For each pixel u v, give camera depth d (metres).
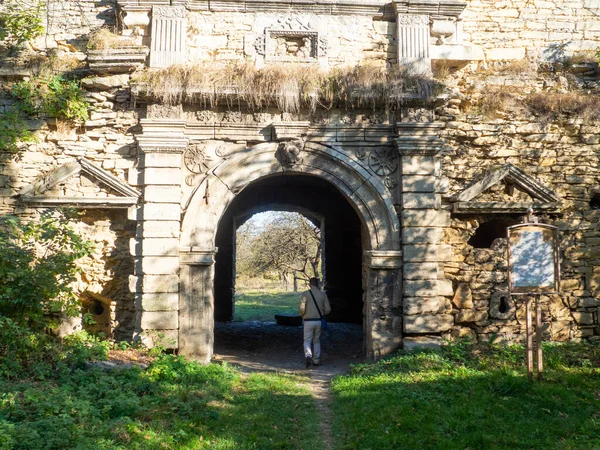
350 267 15.29
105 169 9.14
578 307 9.52
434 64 9.95
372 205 9.39
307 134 9.33
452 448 5.31
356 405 6.68
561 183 9.71
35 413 5.46
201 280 9.01
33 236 8.30
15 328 7.27
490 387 7.04
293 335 12.98
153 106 9.05
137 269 8.90
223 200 9.18
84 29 10.01
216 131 9.19
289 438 5.81
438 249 9.30
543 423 5.88
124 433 5.18
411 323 9.05
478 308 9.38
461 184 9.59
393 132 9.43
